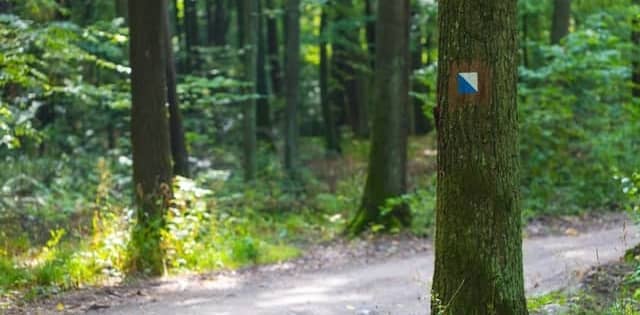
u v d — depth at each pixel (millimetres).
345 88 32500
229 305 8547
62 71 14805
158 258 10578
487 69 5426
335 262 11961
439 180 5715
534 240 12961
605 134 17062
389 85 14336
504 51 5461
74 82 14547
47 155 17453
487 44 5418
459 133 5516
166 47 14445
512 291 5582
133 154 11227
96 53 17125
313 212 17781
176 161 14570
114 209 11562
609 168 16625
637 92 19531
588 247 11648
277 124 31812
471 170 5492
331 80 29875
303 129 34625
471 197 5512
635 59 18469
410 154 26281
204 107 21891
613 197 16172
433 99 17109
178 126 14609
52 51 11320
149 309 8289
